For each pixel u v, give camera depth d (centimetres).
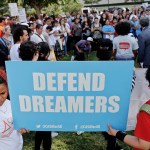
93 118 142
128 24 410
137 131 139
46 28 773
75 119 142
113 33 933
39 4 1928
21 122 144
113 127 143
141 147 138
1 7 1948
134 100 260
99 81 133
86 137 374
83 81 133
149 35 454
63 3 2123
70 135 380
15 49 352
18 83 135
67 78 133
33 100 138
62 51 905
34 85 135
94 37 949
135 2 3541
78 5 2769
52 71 132
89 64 130
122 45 413
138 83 255
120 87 134
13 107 140
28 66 131
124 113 140
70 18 1338
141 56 468
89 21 1170
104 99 137
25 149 338
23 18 889
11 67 132
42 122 143
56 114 141
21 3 1923
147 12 1337
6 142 170
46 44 279
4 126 163
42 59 279
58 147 346
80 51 685
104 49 275
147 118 136
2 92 155
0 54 441
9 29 523
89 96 137
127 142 142
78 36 1030
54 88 135
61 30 924
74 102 138
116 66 130
